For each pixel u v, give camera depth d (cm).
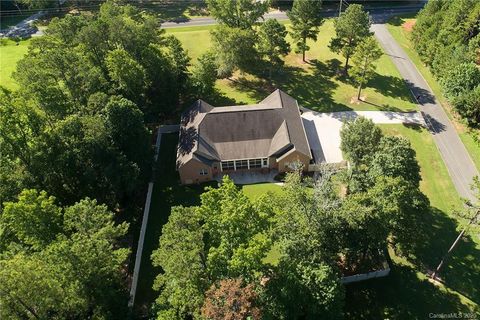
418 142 6719
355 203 4091
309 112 7519
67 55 5784
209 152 6034
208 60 7519
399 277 4753
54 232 4016
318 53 9325
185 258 3466
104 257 3750
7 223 4072
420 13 9444
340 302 3847
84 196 5178
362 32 7962
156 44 7906
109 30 6725
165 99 6950
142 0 12300
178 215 3788
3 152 4519
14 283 3117
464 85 7062
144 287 4769
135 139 5531
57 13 11819
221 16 8350
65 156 4828
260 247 3519
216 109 6644
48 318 3544
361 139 5344
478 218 4850
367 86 8162
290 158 6006
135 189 5631
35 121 4797
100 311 3728
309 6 7962
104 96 5550
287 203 4209
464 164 6297
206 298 3369
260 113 6312
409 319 4381
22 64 5806
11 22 11494
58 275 3506
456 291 4600
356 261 4788
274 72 8669
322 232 4025
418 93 7944
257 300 3544
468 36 8394
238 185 6091
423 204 4466
